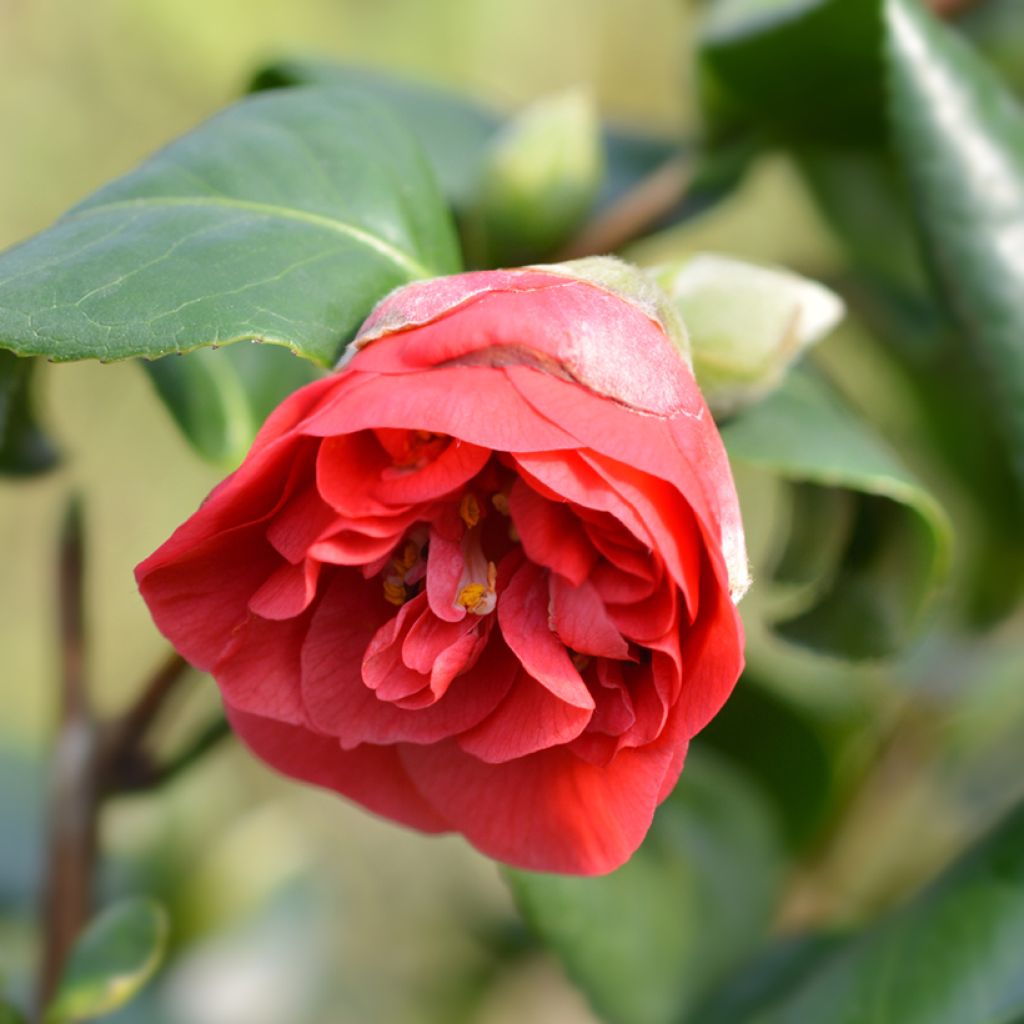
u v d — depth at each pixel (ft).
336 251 1.49
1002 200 1.65
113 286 1.43
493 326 1.35
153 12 2.87
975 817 2.12
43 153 3.01
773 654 1.95
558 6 2.94
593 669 1.41
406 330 1.38
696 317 1.54
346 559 1.37
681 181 1.82
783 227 2.67
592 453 1.34
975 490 1.92
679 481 1.33
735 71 1.78
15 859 2.10
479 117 1.86
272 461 1.36
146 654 3.18
